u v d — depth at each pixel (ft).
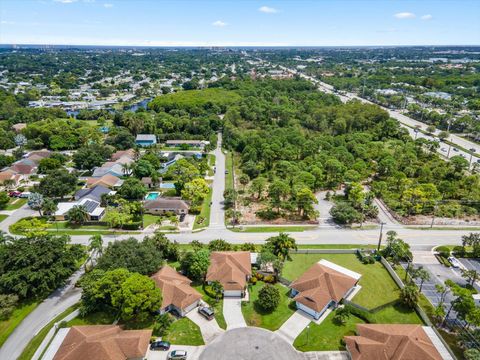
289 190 357.61
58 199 372.17
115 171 438.40
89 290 203.82
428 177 414.21
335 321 205.87
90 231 310.04
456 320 207.10
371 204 344.49
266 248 256.32
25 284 211.41
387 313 213.66
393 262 266.16
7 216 335.26
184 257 244.83
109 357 165.89
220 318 206.69
